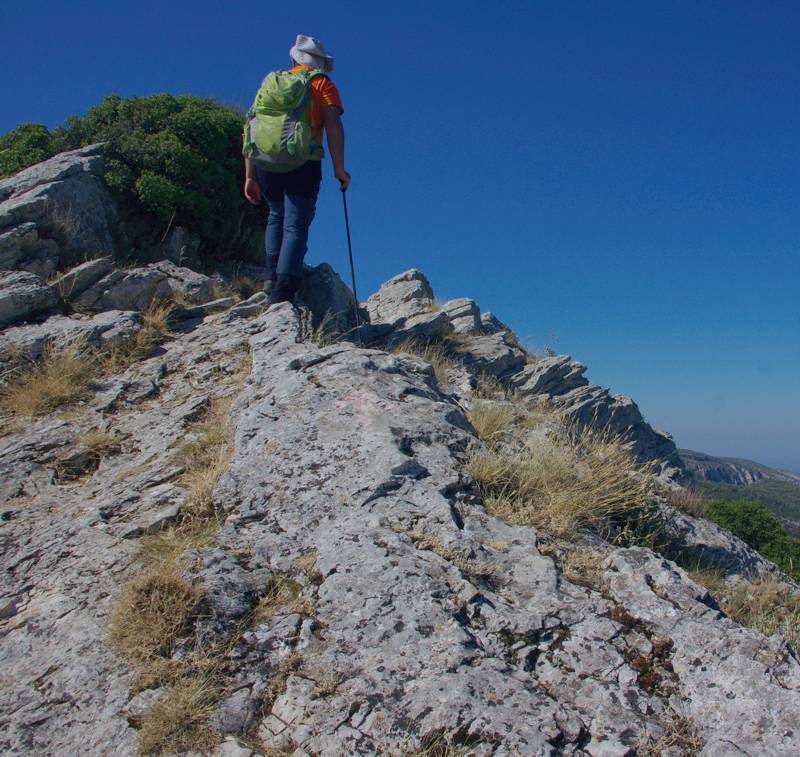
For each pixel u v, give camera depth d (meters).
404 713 3.14
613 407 12.38
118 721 3.22
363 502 4.50
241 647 3.54
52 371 6.91
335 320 10.15
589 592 4.02
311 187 7.99
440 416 5.60
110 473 5.57
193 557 3.98
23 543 4.67
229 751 3.05
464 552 4.17
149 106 11.40
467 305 13.15
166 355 7.56
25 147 10.77
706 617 3.76
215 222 11.09
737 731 3.14
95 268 8.56
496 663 3.41
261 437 5.20
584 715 3.25
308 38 7.90
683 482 13.93
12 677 3.55
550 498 5.13
